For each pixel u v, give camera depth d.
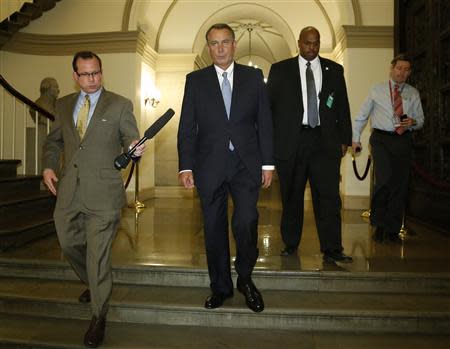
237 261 2.72
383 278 3.04
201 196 2.59
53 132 2.70
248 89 2.60
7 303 3.01
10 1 7.58
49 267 3.35
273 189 10.45
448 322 2.72
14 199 4.32
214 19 9.17
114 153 2.55
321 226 3.30
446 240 4.18
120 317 2.89
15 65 7.50
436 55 4.67
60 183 2.56
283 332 2.73
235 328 2.79
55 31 7.53
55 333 2.72
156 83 8.88
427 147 4.95
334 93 3.22
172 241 4.19
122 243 4.09
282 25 9.04
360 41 6.83
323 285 3.08
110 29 7.37
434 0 4.70
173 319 2.85
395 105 3.90
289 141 3.25
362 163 6.88
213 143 2.57
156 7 8.20
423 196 5.01
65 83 7.59
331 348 2.53
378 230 4.14
